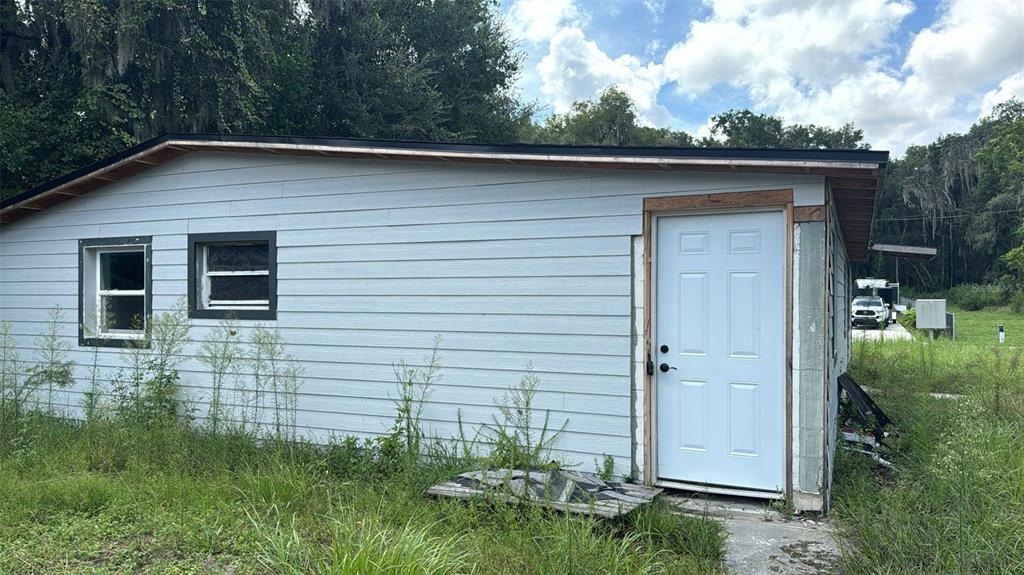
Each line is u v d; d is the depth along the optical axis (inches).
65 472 244.4
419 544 148.9
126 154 311.9
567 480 208.5
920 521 190.5
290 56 697.0
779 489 220.2
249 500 206.7
